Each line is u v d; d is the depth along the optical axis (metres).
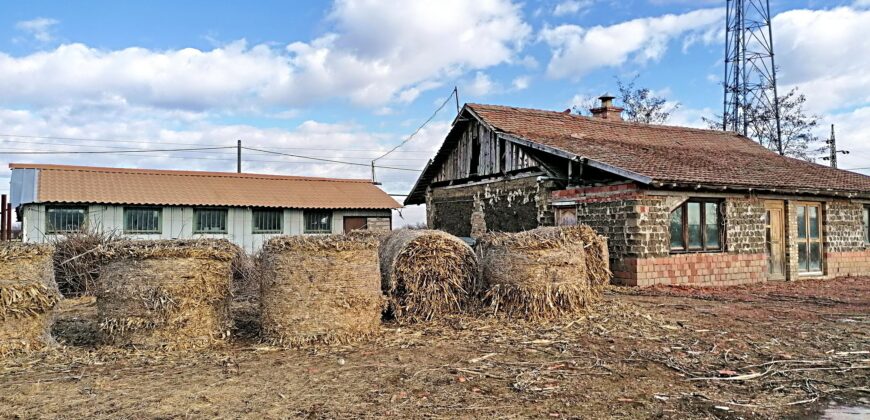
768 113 32.31
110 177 17.95
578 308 7.98
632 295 10.39
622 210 11.83
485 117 15.72
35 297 5.84
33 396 4.55
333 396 4.57
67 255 10.72
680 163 13.09
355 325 6.47
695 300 9.84
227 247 6.55
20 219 17.27
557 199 13.55
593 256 9.29
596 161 11.81
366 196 21.19
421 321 7.54
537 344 6.39
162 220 17.06
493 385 4.89
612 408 4.36
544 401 4.49
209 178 20.02
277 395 4.59
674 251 12.09
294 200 19.30
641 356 5.89
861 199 15.52
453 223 17.78
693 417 4.20
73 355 5.81
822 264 14.65
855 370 5.44
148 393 4.64
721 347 6.28
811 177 14.77
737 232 12.83
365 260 6.60
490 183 15.99
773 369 5.44
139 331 6.00
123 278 6.03
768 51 29.03
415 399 4.51
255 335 6.78
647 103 37.72
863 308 9.07
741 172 13.41
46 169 17.30
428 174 18.91
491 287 7.87
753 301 9.83
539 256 7.68
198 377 5.09
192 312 6.14
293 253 6.31
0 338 5.71
